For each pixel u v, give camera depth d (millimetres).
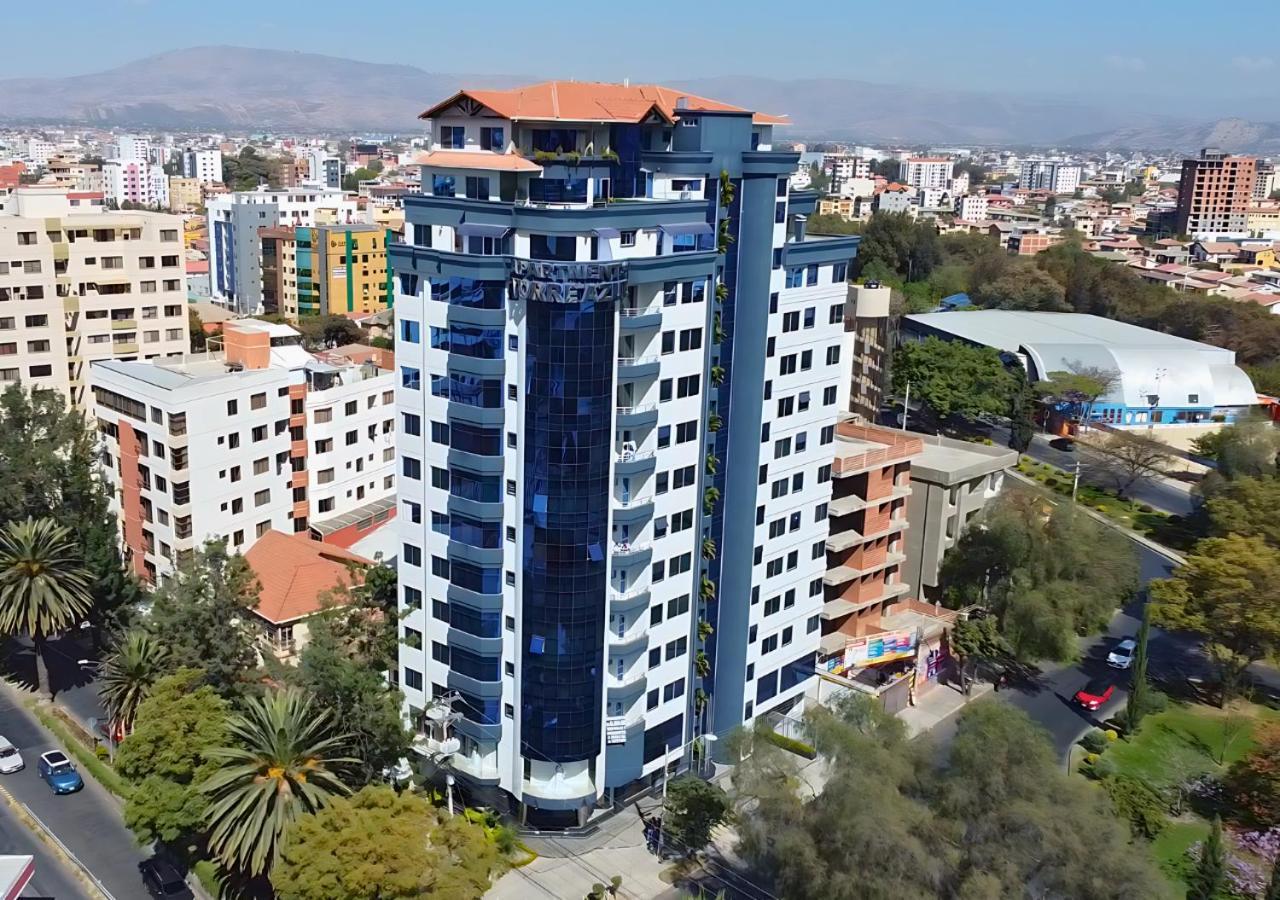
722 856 74812
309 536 115188
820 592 91500
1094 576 102562
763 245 76188
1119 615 120312
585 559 71000
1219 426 188875
